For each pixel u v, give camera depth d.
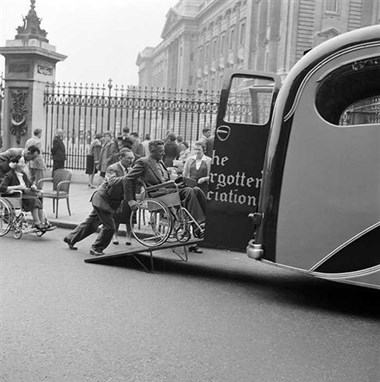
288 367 4.91
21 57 20.58
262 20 60.41
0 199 10.80
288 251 6.95
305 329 6.05
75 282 7.67
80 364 4.82
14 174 10.95
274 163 7.05
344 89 6.62
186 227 8.53
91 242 10.75
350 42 6.61
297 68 6.90
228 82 7.99
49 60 21.28
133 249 8.63
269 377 4.67
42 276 7.92
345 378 4.70
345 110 6.62
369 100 6.53
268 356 5.16
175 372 4.71
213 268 9.08
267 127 7.85
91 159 19.42
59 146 18.33
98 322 5.98
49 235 11.37
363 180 6.50
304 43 51.28
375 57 6.48
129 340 5.46
